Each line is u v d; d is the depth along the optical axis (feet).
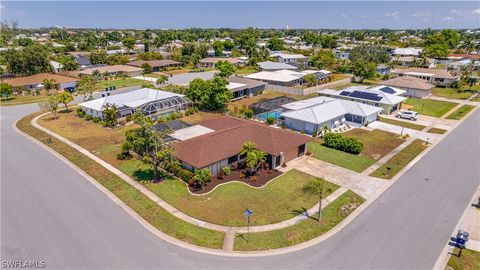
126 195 106.01
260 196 106.63
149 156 117.50
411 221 93.97
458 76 318.04
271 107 207.41
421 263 76.95
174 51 515.91
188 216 94.89
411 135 172.86
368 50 406.00
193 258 77.56
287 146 132.46
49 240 83.30
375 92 223.51
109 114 180.96
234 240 84.33
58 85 276.62
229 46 601.62
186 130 152.76
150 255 78.33
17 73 323.57
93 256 77.71
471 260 78.13
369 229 89.86
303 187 113.50
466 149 152.46
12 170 124.98
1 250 79.36
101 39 631.56
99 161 134.31
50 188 110.73
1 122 189.47
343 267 75.25
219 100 209.87
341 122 189.37
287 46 650.84
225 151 124.98
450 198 107.34
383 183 117.70
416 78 291.17
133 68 371.97
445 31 626.23
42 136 165.68
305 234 87.20
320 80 316.60
